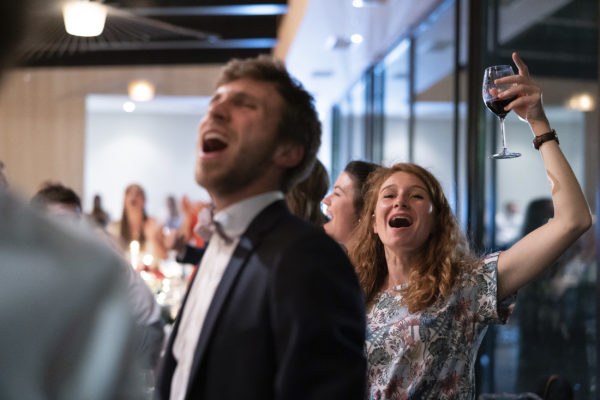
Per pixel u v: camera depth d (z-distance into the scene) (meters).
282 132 1.05
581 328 2.94
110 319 0.49
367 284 1.82
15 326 0.45
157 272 4.62
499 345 3.58
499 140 3.71
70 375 0.47
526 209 3.43
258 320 0.93
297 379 0.86
